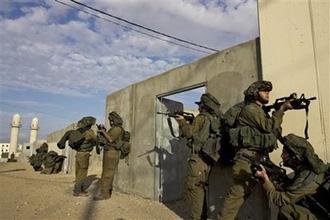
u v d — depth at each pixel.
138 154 7.04
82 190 6.83
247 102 3.72
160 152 6.59
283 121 3.96
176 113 4.67
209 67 5.35
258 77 4.48
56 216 4.79
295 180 2.87
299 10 4.04
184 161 7.04
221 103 5.00
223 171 4.70
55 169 14.74
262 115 3.43
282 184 3.12
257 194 4.12
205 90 5.39
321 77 3.70
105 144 6.44
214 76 5.21
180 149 7.01
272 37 4.27
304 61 3.88
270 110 3.83
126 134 6.68
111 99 8.66
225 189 4.63
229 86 4.90
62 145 6.94
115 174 7.82
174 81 6.20
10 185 8.39
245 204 4.27
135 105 7.43
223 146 4.28
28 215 4.80
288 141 2.99
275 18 4.29
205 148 4.21
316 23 3.84
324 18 3.77
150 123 6.80
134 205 5.88
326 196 2.73
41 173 14.45
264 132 3.41
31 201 5.99
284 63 4.07
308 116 3.75
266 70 4.25
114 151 6.44
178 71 6.12
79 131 6.90
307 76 3.83
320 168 2.80
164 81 6.50
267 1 4.43
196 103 4.73
